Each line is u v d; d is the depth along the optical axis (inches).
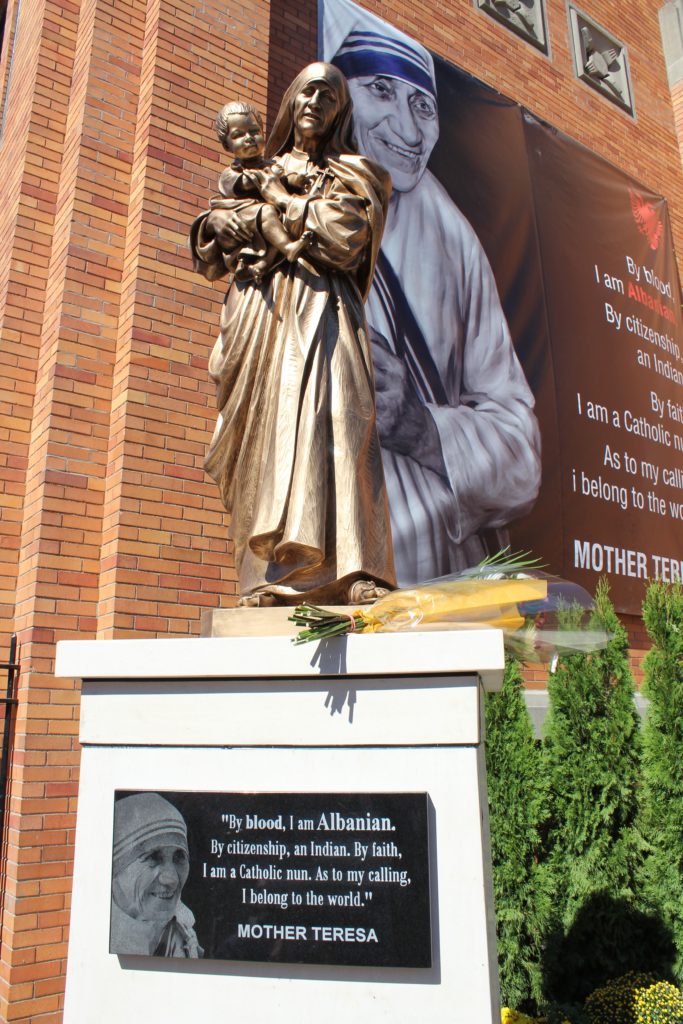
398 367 245.8
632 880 197.0
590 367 311.0
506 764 200.1
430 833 79.4
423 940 76.6
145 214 207.2
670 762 196.4
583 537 286.0
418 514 236.2
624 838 197.5
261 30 243.6
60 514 187.5
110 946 83.1
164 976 82.4
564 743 204.4
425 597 90.4
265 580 100.9
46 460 189.0
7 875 163.9
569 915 193.6
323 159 113.6
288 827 82.5
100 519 192.7
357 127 262.5
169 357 202.4
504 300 284.0
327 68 112.7
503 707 204.7
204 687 88.8
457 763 80.5
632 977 175.2
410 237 261.7
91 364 200.2
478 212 285.4
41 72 228.5
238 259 111.2
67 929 162.4
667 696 201.2
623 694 205.2
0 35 320.2
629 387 327.0
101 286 206.4
